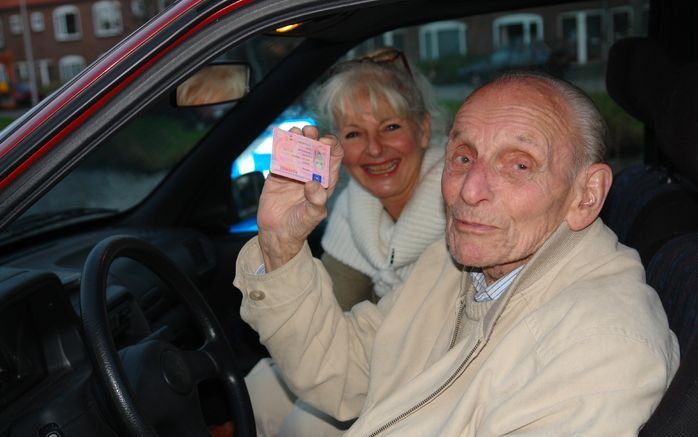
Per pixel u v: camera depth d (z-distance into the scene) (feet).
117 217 8.59
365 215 6.89
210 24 3.80
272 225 4.81
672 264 4.83
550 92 4.22
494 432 3.83
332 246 7.22
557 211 4.25
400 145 6.66
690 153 4.41
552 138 4.13
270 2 3.81
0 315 4.61
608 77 6.68
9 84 70.23
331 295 5.39
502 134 4.15
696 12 5.91
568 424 3.64
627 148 9.43
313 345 5.34
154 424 4.63
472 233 4.27
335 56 7.81
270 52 9.71
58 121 3.73
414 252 6.48
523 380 3.98
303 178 4.39
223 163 8.61
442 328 5.06
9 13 82.23
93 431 4.55
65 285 6.05
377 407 4.61
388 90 6.49
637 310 3.94
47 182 3.75
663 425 3.77
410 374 5.05
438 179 6.46
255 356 8.28
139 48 3.77
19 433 4.44
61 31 81.10
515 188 4.16
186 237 8.28
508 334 4.18
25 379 4.80
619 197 6.40
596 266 4.28
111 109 3.78
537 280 4.31
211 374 5.47
